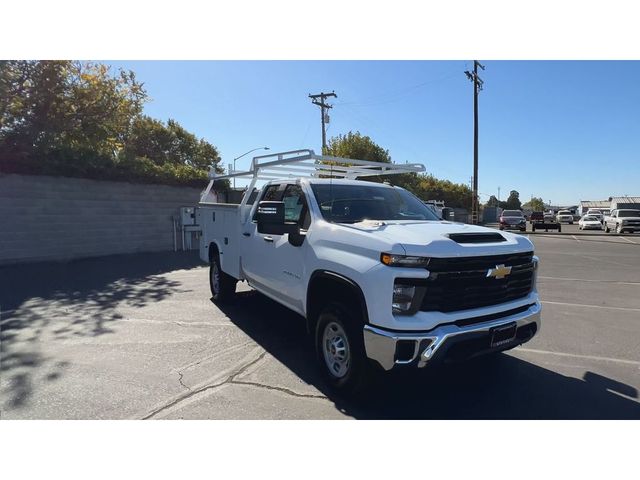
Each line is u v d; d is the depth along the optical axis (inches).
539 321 157.2
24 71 497.0
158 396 149.0
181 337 214.2
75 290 325.7
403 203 205.9
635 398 152.2
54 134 506.9
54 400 144.8
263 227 205.2
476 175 1167.0
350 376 143.3
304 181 192.5
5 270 412.5
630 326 241.4
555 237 995.3
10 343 202.4
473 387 160.7
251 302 289.3
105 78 591.8
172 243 601.3
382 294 129.6
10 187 439.2
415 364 127.6
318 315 167.5
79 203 497.4
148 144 1482.5
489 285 141.4
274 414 137.9
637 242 835.4
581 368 179.9
